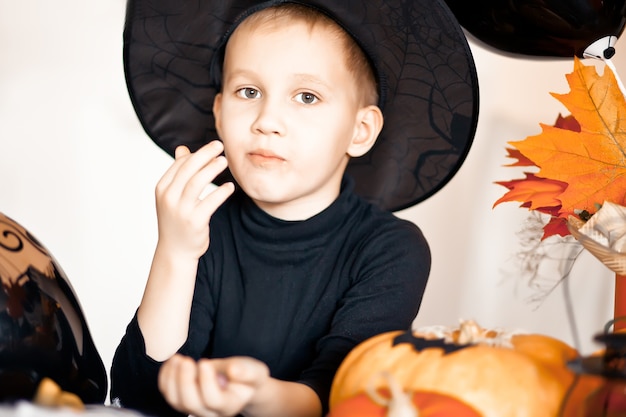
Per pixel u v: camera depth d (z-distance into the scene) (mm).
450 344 891
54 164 2215
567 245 2125
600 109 1380
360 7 1355
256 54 1329
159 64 1530
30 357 943
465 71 1448
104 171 2219
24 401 820
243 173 1331
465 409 793
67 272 2211
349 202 1420
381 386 852
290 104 1326
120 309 2223
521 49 1594
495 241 2209
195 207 1136
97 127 2211
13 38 2197
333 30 1356
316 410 1054
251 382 868
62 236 2213
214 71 1475
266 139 1303
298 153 1312
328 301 1354
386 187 1587
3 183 2211
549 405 823
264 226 1392
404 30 1404
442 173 1559
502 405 812
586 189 1370
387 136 1553
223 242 1441
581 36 1479
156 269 1170
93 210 2217
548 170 1382
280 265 1387
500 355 858
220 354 1390
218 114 1460
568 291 2182
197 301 1405
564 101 1388
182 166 1148
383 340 935
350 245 1387
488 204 2205
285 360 1353
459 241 2215
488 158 2205
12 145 2207
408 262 1354
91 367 1068
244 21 1369
